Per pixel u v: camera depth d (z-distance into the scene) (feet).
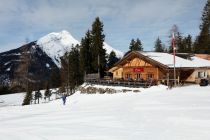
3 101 252.42
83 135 51.19
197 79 161.17
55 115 80.94
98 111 83.25
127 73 180.34
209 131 50.42
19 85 211.82
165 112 71.67
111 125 59.36
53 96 273.75
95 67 227.40
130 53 172.96
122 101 106.63
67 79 257.55
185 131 51.03
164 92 123.13
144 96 115.24
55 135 52.24
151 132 51.21
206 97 99.50
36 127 61.31
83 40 238.07
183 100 94.02
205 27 279.08
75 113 82.43
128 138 47.67
